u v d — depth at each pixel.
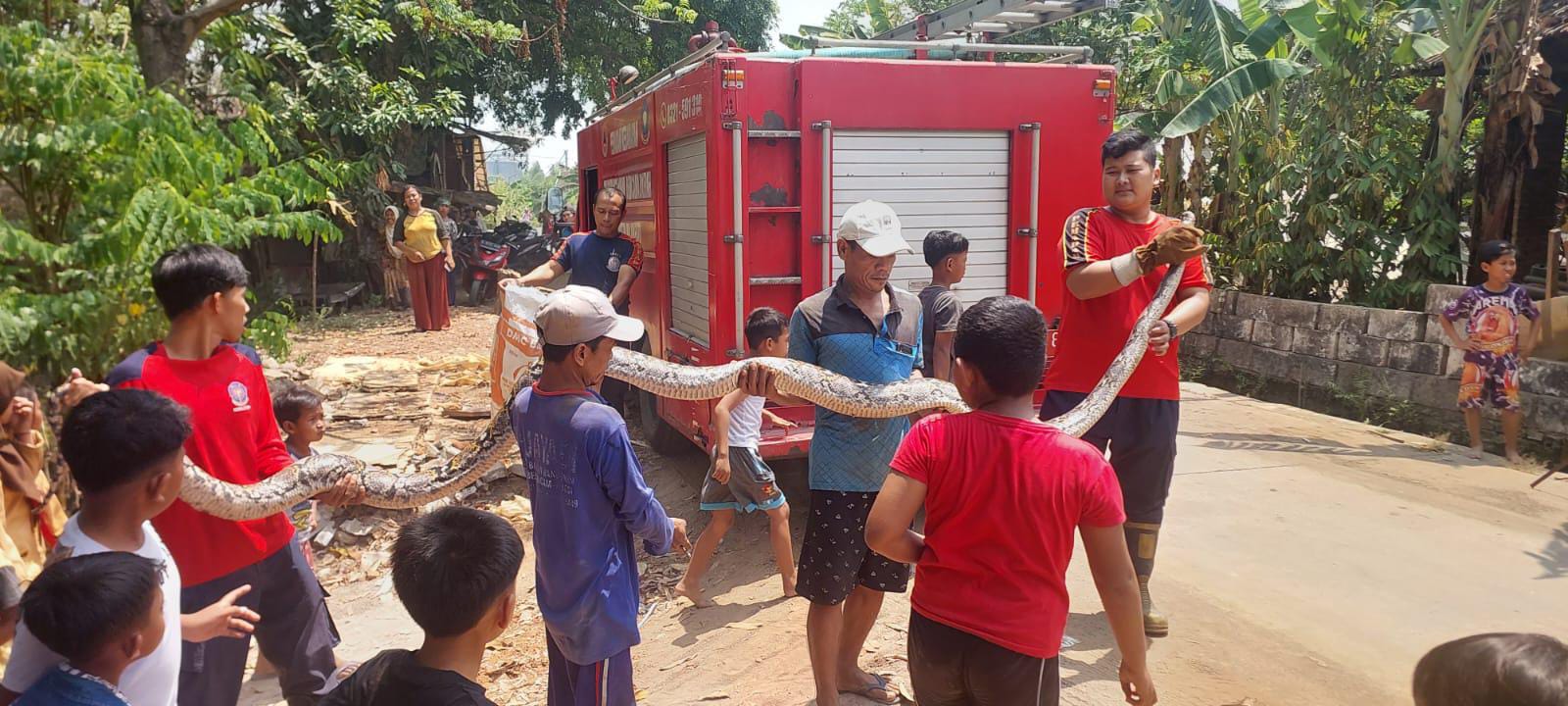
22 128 5.52
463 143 22.48
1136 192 4.02
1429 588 4.84
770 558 5.86
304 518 5.63
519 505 6.74
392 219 15.16
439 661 2.27
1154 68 11.57
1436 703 1.56
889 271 3.85
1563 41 10.23
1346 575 5.04
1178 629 4.43
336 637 3.94
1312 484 6.66
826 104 5.53
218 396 3.30
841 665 3.95
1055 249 6.11
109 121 5.55
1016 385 2.47
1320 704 3.75
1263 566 5.17
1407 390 8.85
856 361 3.87
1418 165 10.04
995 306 2.49
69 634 2.04
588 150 9.65
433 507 6.59
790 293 5.68
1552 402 7.61
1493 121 9.34
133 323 5.77
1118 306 4.05
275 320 6.87
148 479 2.52
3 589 2.74
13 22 6.08
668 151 6.75
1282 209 10.59
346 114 15.68
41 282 6.05
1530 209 11.46
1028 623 2.45
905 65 5.65
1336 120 10.18
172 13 7.69
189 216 5.68
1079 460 2.43
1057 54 6.43
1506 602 4.67
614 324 3.14
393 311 17.08
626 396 9.35
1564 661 1.46
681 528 3.44
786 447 5.63
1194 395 10.13
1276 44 10.93
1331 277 10.21
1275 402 10.32
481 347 13.17
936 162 5.86
